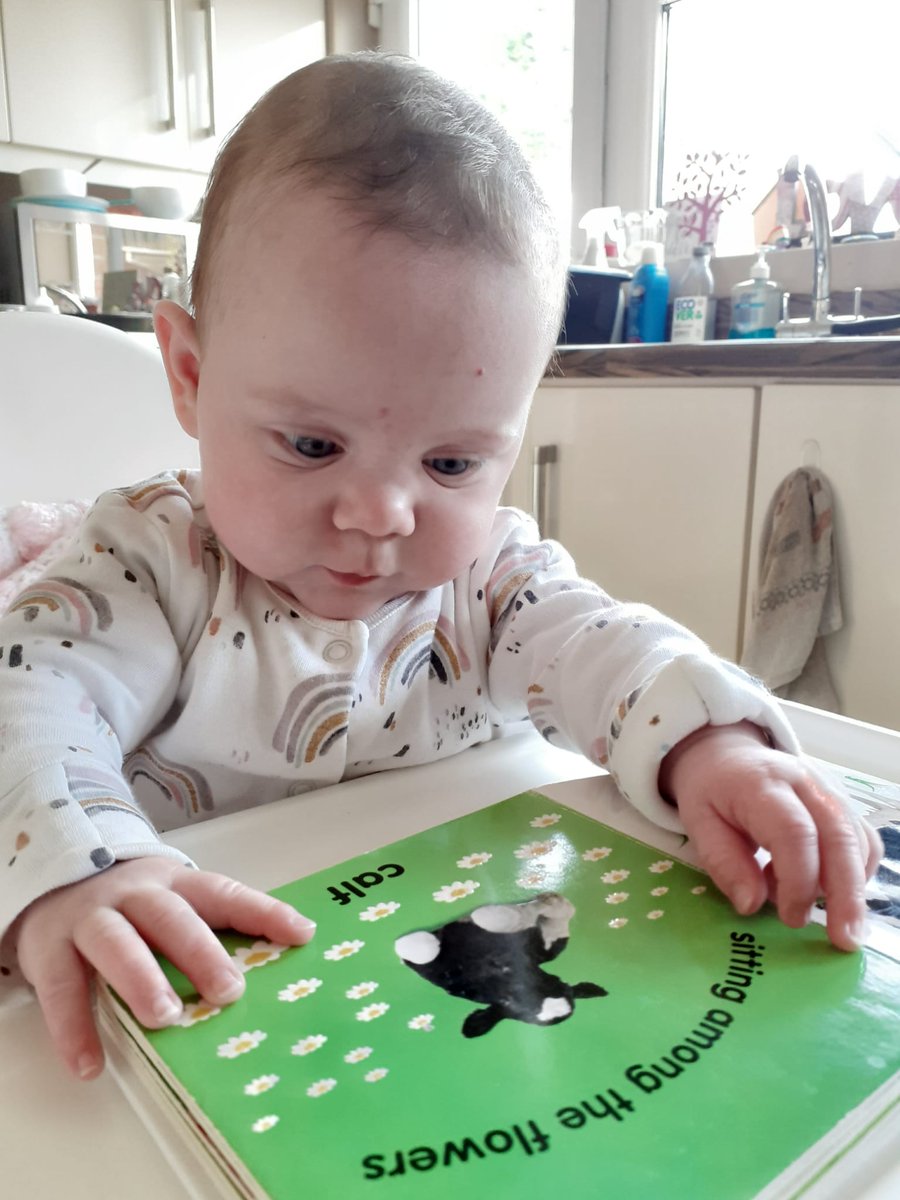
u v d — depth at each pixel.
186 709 0.55
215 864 0.41
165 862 0.37
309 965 0.31
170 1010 0.29
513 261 0.44
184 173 2.37
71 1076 0.29
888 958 0.32
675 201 1.94
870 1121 0.24
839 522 1.17
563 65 2.19
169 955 0.32
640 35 2.00
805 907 0.35
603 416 1.42
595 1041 0.27
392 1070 0.26
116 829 0.38
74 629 0.50
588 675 0.53
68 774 0.41
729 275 1.89
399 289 0.42
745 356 1.23
